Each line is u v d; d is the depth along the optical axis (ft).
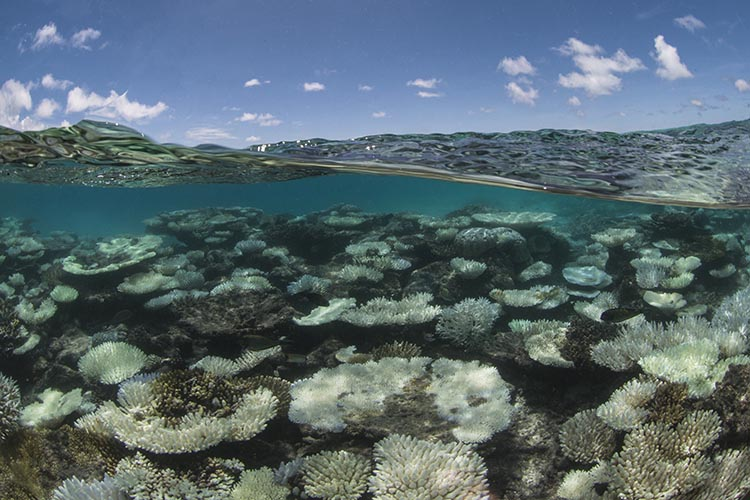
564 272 32.55
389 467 14.51
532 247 38.27
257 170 36.76
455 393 18.20
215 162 32.60
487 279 31.27
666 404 15.08
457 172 29.17
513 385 20.36
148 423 16.46
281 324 23.72
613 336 19.74
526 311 27.40
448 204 184.34
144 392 17.61
